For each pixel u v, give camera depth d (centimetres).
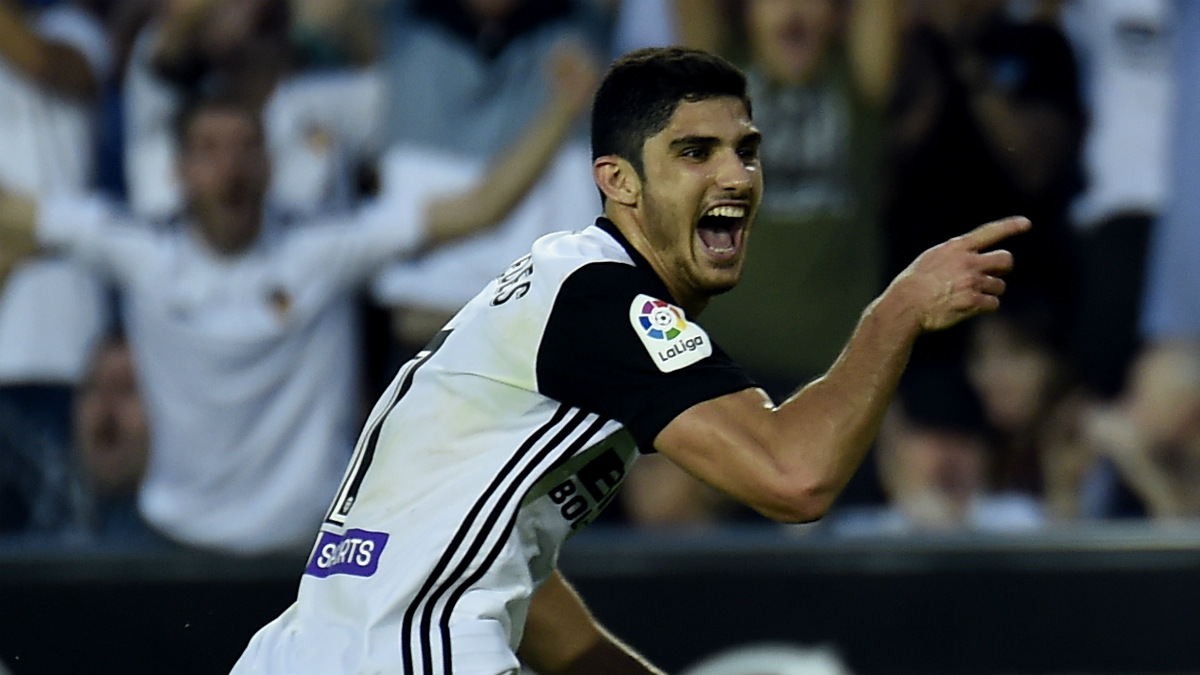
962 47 2000
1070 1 2017
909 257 2003
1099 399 2002
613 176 878
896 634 1905
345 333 1986
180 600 1927
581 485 870
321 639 859
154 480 1966
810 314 1973
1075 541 1905
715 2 1984
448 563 845
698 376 816
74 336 1970
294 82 1994
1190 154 2008
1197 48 2014
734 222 870
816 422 796
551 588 1009
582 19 2002
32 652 1911
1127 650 1894
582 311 837
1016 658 1898
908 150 2002
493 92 1994
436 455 856
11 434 1959
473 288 1984
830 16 1977
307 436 1970
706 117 848
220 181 1967
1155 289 2003
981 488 1992
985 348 2000
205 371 1958
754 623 1909
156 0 2002
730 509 1986
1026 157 2005
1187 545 1892
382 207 1986
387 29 2003
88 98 2000
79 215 1969
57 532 1961
